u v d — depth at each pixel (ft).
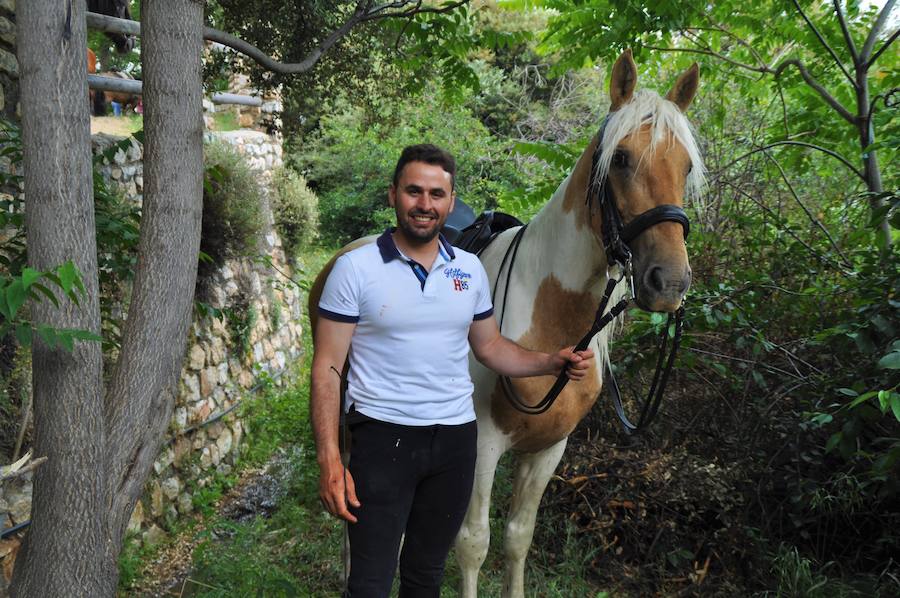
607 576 10.32
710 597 9.57
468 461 6.23
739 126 15.30
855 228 12.09
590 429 11.93
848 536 9.87
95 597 5.90
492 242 8.89
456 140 36.96
